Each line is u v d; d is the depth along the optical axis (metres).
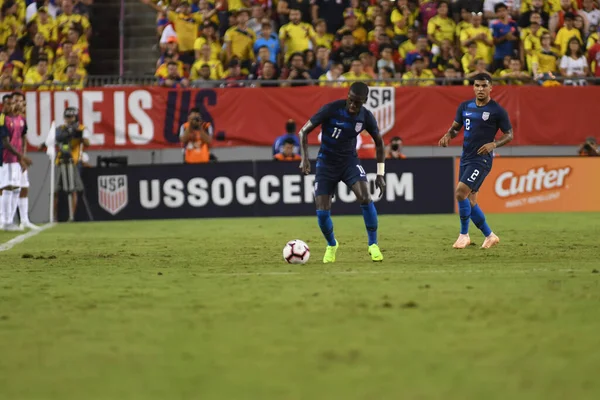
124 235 58.16
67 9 84.88
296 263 38.06
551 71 82.25
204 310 25.23
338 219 69.94
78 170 73.62
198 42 81.12
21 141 64.75
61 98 76.00
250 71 80.81
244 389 16.44
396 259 39.97
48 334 22.06
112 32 90.62
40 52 82.06
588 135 78.69
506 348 19.64
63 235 58.91
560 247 45.56
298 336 21.17
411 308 24.98
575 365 18.06
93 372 18.00
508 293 27.86
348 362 18.47
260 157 77.81
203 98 76.50
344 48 80.62
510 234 54.28
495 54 82.06
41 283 32.34
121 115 76.25
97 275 34.91
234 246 48.44
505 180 74.75
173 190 73.81
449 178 74.56
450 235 54.00
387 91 77.12
